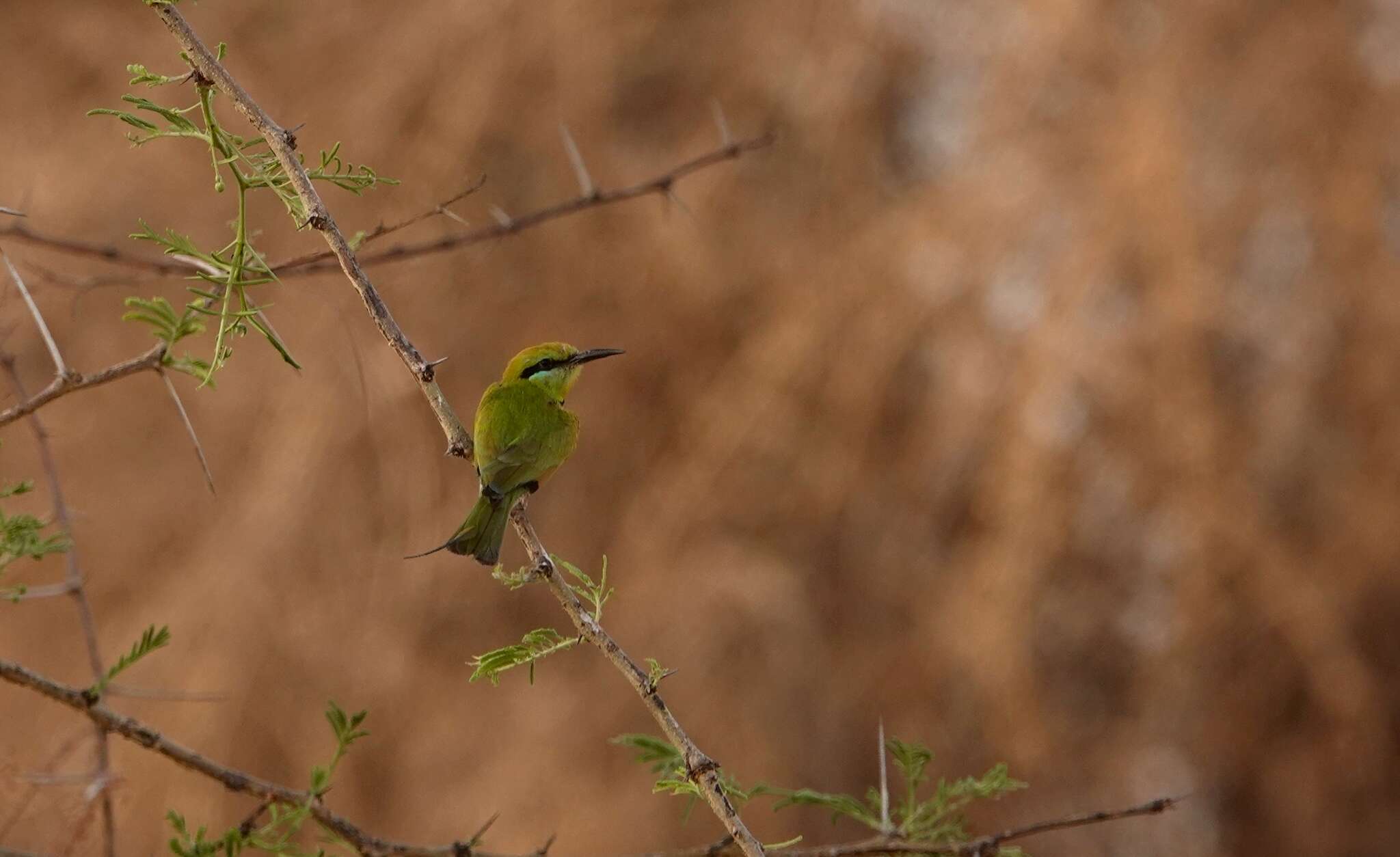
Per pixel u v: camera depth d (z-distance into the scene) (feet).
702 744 52.60
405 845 17.29
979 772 54.19
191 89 55.06
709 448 53.83
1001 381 51.55
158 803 44.80
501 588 53.11
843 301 54.19
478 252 52.13
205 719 47.01
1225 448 51.96
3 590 17.02
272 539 49.57
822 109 57.67
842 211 57.11
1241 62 53.83
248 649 48.47
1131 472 51.52
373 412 50.39
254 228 51.65
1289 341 53.57
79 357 51.44
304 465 49.73
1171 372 50.29
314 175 14.07
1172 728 55.21
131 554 50.65
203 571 49.65
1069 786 54.90
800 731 54.08
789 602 53.11
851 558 55.11
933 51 57.57
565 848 50.47
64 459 50.78
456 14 53.62
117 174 52.70
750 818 52.08
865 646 54.39
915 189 56.29
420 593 51.11
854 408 53.67
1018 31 53.83
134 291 50.85
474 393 52.75
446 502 51.49
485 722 52.21
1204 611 53.01
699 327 55.88
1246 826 55.72
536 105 55.01
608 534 55.26
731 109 58.34
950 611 52.49
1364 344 53.21
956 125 57.00
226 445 51.44
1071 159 52.34
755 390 53.83
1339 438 53.88
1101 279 50.37
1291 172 53.57
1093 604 53.98
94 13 56.24
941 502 54.39
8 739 44.57
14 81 55.06
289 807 16.93
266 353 50.31
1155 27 53.31
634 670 14.01
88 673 48.21
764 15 58.95
